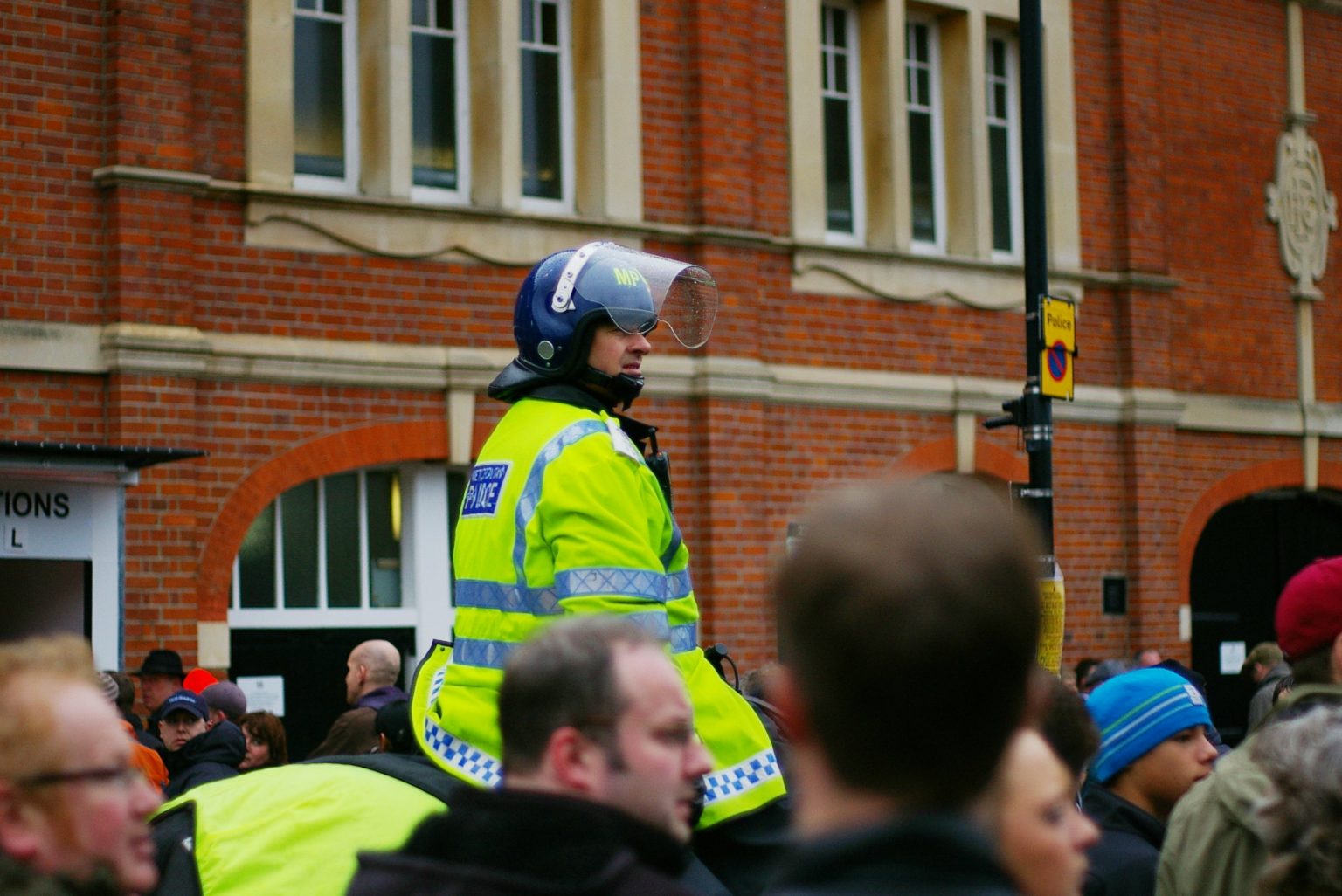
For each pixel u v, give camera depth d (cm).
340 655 1538
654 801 338
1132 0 2022
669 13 1695
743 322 1698
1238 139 2152
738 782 504
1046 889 340
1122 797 601
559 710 338
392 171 1537
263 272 1470
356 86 1564
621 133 1653
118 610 1191
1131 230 1997
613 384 536
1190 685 607
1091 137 1994
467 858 322
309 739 1520
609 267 534
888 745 212
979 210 1888
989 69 1966
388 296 1527
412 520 1570
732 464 1678
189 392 1415
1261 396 2145
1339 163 2266
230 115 1472
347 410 1502
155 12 1420
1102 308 1992
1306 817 419
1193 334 2084
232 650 1489
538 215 1595
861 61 1861
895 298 1817
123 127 1399
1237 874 497
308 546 1533
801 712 220
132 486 1330
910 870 207
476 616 513
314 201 1490
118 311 1388
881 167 1844
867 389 1783
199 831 490
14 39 1374
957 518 217
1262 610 2178
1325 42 2253
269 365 1459
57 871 309
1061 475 1938
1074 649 1928
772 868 500
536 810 324
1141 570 1975
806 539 220
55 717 312
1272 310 2167
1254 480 2125
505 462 516
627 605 480
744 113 1717
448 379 1541
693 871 466
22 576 1218
